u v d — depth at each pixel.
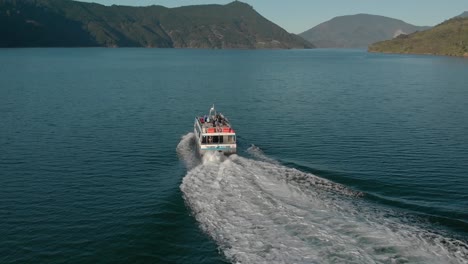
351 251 32.50
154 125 85.81
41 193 49.34
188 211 42.41
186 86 150.50
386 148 68.00
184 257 35.31
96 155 64.50
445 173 55.41
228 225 38.31
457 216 41.28
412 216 40.12
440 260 31.56
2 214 43.59
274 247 34.00
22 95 118.88
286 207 40.50
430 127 83.12
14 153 64.62
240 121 90.00
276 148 68.25
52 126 82.50
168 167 59.22
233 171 51.22
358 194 45.66
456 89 141.75
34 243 37.94
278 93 134.38
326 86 153.88
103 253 36.41
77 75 181.75
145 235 38.81
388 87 149.50
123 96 122.69
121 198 47.72
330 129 81.88
